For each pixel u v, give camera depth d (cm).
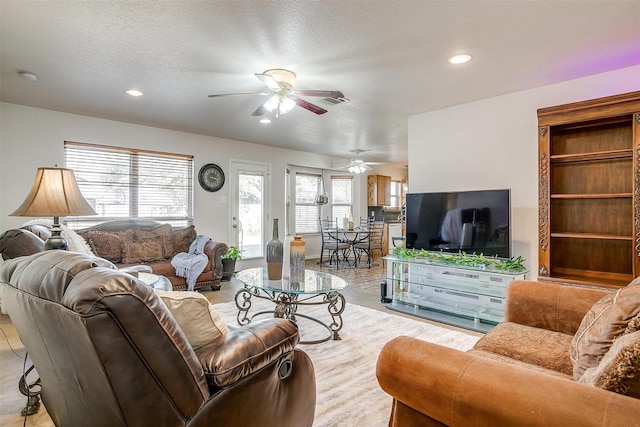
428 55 268
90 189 454
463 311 360
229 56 270
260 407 128
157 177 516
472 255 356
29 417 186
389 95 362
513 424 89
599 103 276
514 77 313
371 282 546
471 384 99
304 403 152
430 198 392
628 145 299
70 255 111
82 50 260
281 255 314
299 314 336
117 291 87
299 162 730
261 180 653
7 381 225
